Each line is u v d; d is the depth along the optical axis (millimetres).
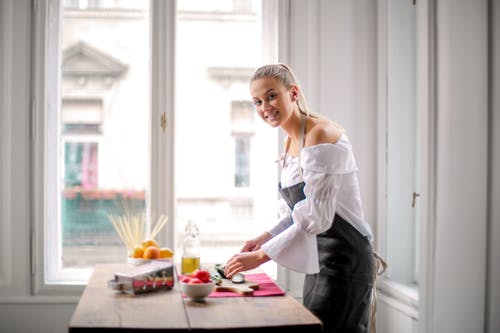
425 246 2176
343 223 1863
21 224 2805
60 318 2824
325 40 2939
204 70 2969
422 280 2191
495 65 1975
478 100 2020
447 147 2092
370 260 1893
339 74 2949
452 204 2080
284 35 2914
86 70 2914
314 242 1818
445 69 2096
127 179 2943
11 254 2803
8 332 2799
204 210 2984
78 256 2932
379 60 2912
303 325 1441
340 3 2949
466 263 2057
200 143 2973
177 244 2961
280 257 1801
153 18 2861
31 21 2797
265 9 2980
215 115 2980
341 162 1772
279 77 1863
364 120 2967
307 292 1918
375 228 2959
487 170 2016
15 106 2793
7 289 2805
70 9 2898
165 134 2873
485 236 2020
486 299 2023
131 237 2504
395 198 2902
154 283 1818
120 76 2934
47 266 2859
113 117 2934
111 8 2922
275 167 2986
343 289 1838
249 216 3006
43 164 2812
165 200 2875
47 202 2873
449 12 2072
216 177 2984
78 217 2930
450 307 2096
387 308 2807
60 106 2896
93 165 2930
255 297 1741
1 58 2779
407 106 2908
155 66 2865
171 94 2875
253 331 1421
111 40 2926
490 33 1998
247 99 2996
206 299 1710
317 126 1835
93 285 1909
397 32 2912
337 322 1836
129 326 1409
